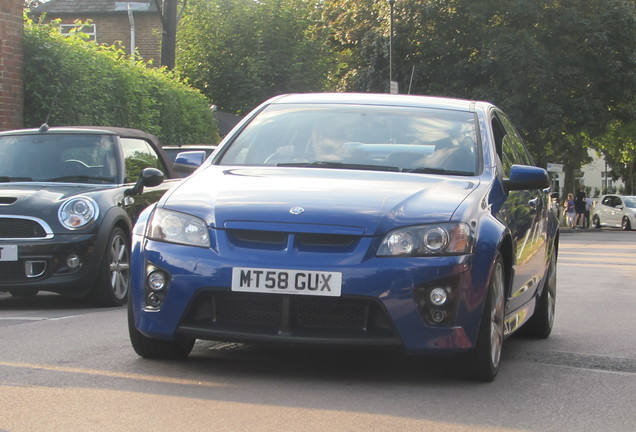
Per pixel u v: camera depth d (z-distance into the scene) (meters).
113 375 5.62
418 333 5.34
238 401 5.02
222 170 6.42
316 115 6.98
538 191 7.74
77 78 17.23
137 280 5.75
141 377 5.57
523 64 41.38
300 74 43.97
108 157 10.34
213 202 5.72
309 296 5.32
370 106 7.05
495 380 5.86
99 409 4.79
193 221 5.64
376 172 6.27
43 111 16.78
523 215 6.72
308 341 5.33
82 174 10.17
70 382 5.40
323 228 5.43
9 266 9.16
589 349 7.35
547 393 5.53
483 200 5.96
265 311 5.43
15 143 10.45
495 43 41.69
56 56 16.81
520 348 7.37
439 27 44.66
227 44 44.59
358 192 5.76
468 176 6.35
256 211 5.55
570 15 42.59
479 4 42.91
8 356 6.23
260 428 4.49
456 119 6.91
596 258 21.08
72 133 10.52
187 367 5.88
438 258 5.39
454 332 5.39
